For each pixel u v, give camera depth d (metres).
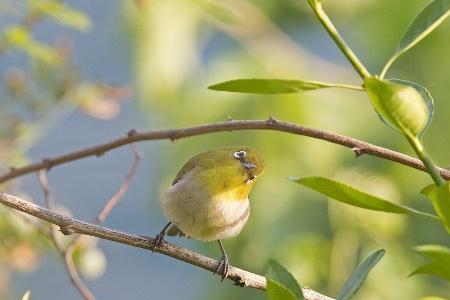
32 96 9.15
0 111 9.09
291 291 4.39
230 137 13.21
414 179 13.32
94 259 9.03
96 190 21.33
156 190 13.88
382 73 4.33
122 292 20.05
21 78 9.09
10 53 9.07
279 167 13.08
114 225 20.28
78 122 21.58
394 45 13.76
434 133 13.89
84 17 8.44
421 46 13.89
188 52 13.50
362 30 13.98
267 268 4.66
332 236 13.05
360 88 4.23
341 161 13.20
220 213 7.77
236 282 6.77
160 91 13.48
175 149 13.55
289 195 13.15
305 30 14.66
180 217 7.81
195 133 6.94
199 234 7.90
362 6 13.88
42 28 16.52
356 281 4.84
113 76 14.78
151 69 13.44
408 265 13.17
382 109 4.16
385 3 13.75
